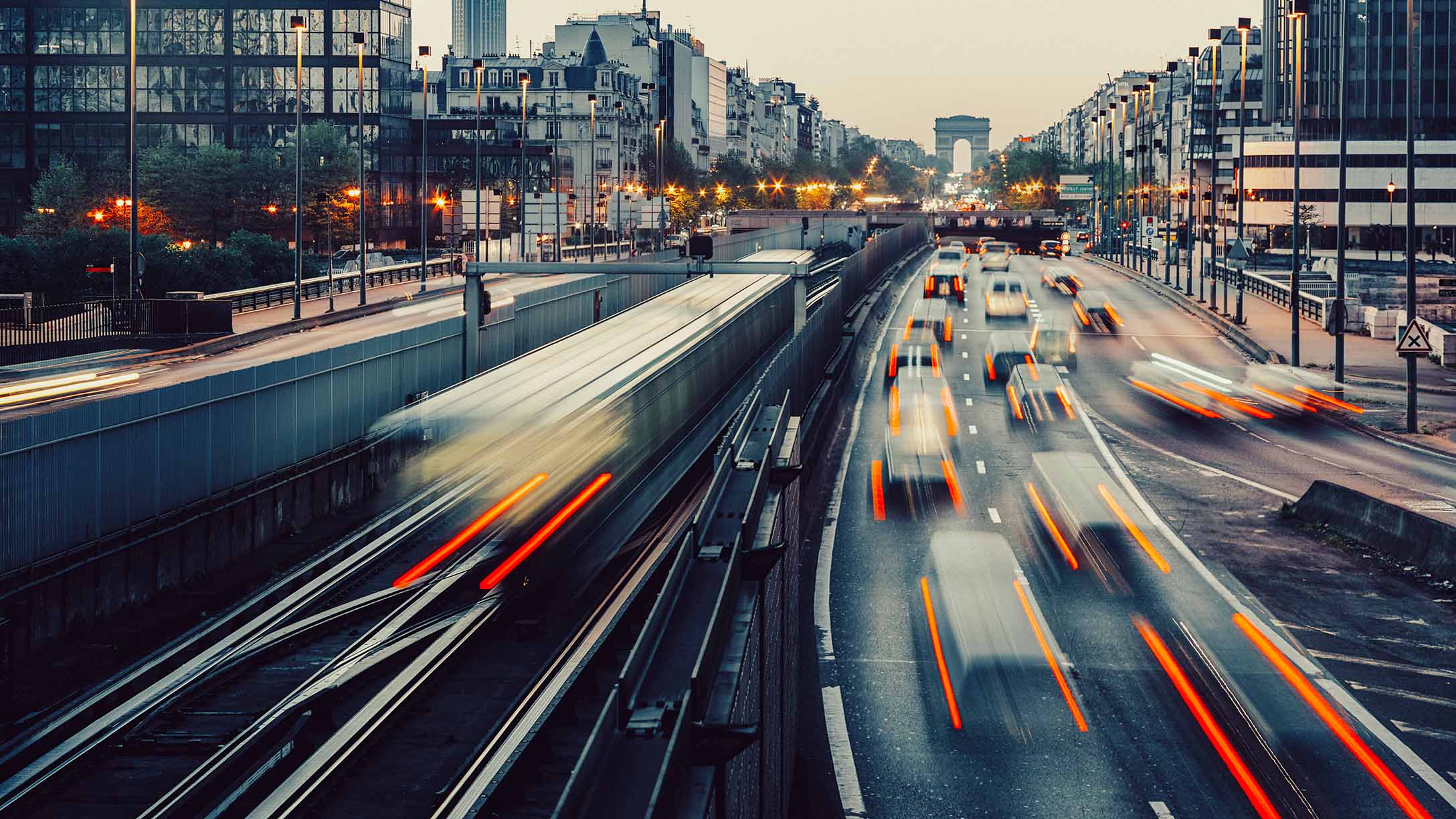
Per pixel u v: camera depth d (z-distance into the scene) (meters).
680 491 28.45
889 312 85.94
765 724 12.54
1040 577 28.34
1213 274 88.12
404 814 15.45
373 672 20.03
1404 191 163.62
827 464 41.34
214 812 14.97
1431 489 37.69
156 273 76.56
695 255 39.38
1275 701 20.86
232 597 26.19
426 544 23.48
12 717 19.08
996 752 18.95
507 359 44.03
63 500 23.11
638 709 9.12
